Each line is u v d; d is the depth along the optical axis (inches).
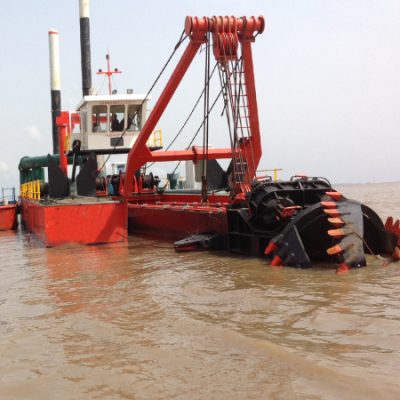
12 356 163.0
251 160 489.1
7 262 422.6
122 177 668.1
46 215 516.4
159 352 158.1
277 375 134.1
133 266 358.3
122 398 125.4
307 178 372.2
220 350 156.9
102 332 184.7
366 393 119.7
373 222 329.1
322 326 175.5
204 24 398.0
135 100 696.4
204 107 443.5
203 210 455.5
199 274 304.5
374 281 250.1
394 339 157.4
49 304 239.8
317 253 332.2
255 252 369.7
